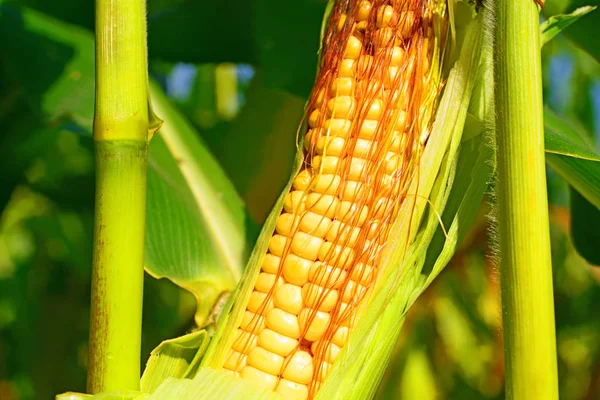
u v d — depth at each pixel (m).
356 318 0.64
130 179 0.61
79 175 1.09
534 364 0.59
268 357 0.63
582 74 1.24
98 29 0.61
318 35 0.86
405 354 1.02
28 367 1.16
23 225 1.29
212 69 1.23
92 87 0.81
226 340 0.64
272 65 0.87
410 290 0.65
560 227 1.24
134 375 0.62
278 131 0.96
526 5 0.60
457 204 0.67
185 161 0.80
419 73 0.65
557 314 1.23
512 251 0.60
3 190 0.93
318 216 0.64
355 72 0.65
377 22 0.65
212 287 0.74
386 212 0.64
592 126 1.25
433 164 0.65
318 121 0.65
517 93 0.60
